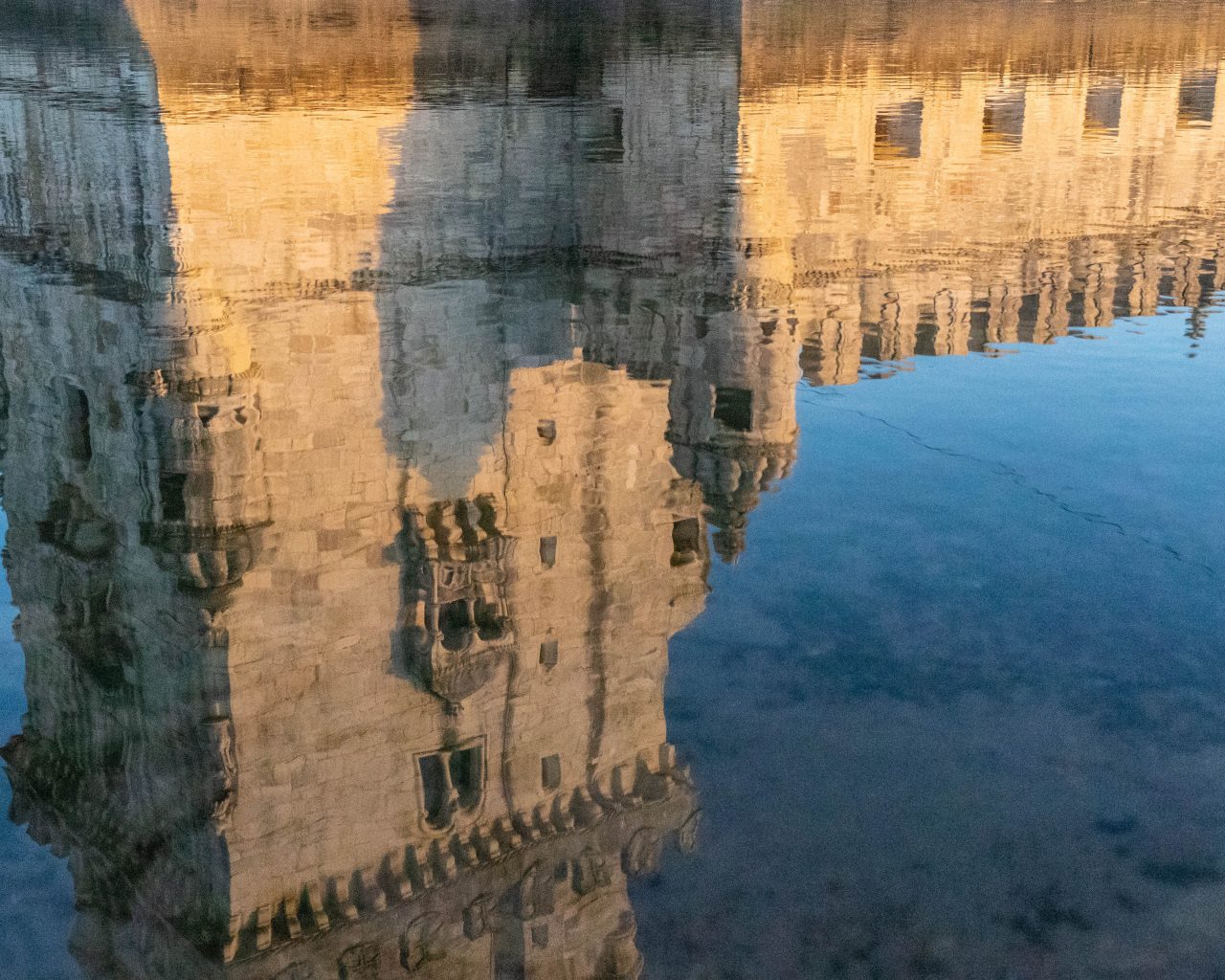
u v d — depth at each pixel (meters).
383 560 13.37
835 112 33.72
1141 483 12.70
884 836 7.82
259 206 23.42
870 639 10.08
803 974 6.79
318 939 9.98
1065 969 6.75
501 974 10.04
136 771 10.55
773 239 21.84
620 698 10.90
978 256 21.64
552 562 12.77
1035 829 7.85
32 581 13.37
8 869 9.14
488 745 11.92
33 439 17.39
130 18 50.91
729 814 8.05
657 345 16.55
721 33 49.88
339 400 15.32
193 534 13.07
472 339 16.73
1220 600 10.44
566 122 31.97
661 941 7.11
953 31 53.06
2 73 36.44
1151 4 67.50
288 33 47.41
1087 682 9.37
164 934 9.13
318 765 11.41
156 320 16.89
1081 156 31.80
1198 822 7.86
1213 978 6.70
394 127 30.83
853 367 16.14
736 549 11.53
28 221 22.22
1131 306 19.20
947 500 12.46
